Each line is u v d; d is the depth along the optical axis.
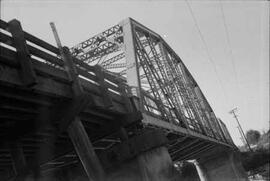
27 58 7.29
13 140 9.40
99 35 19.72
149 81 17.52
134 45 17.06
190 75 32.47
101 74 11.38
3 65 6.95
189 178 47.44
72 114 8.91
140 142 11.70
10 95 7.43
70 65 9.36
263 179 55.72
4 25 7.54
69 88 9.11
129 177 11.46
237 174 36.38
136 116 12.31
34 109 8.86
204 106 33.25
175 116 19.77
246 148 96.06
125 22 18.64
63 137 11.50
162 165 11.75
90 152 8.95
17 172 9.46
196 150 29.39
